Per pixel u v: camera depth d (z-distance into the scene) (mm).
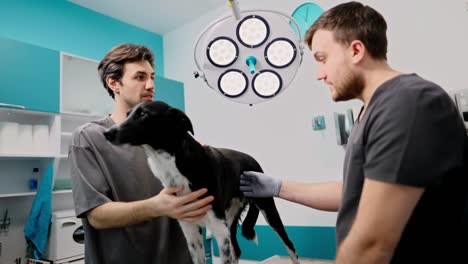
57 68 2027
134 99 997
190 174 836
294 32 994
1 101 1736
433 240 563
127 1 2629
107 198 858
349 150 701
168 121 811
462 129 559
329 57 710
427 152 504
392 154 522
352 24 674
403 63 1798
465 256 567
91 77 2453
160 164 839
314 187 1115
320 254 1958
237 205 1113
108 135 799
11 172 2064
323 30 727
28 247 1930
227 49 1011
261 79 1046
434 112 525
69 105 2291
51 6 2434
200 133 2789
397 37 1822
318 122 2057
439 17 1699
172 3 2701
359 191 643
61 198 2287
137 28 3074
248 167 1150
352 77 683
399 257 580
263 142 2346
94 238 933
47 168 1985
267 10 959
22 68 1845
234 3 915
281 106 2264
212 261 2387
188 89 2957
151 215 772
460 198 563
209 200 813
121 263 914
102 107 2467
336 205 1050
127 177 957
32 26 2305
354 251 541
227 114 2596
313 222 2020
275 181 1136
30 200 2121
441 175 504
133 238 932
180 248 995
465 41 1621
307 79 2143
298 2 2223
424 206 553
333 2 2057
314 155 2096
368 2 1922
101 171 911
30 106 1856
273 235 2113
